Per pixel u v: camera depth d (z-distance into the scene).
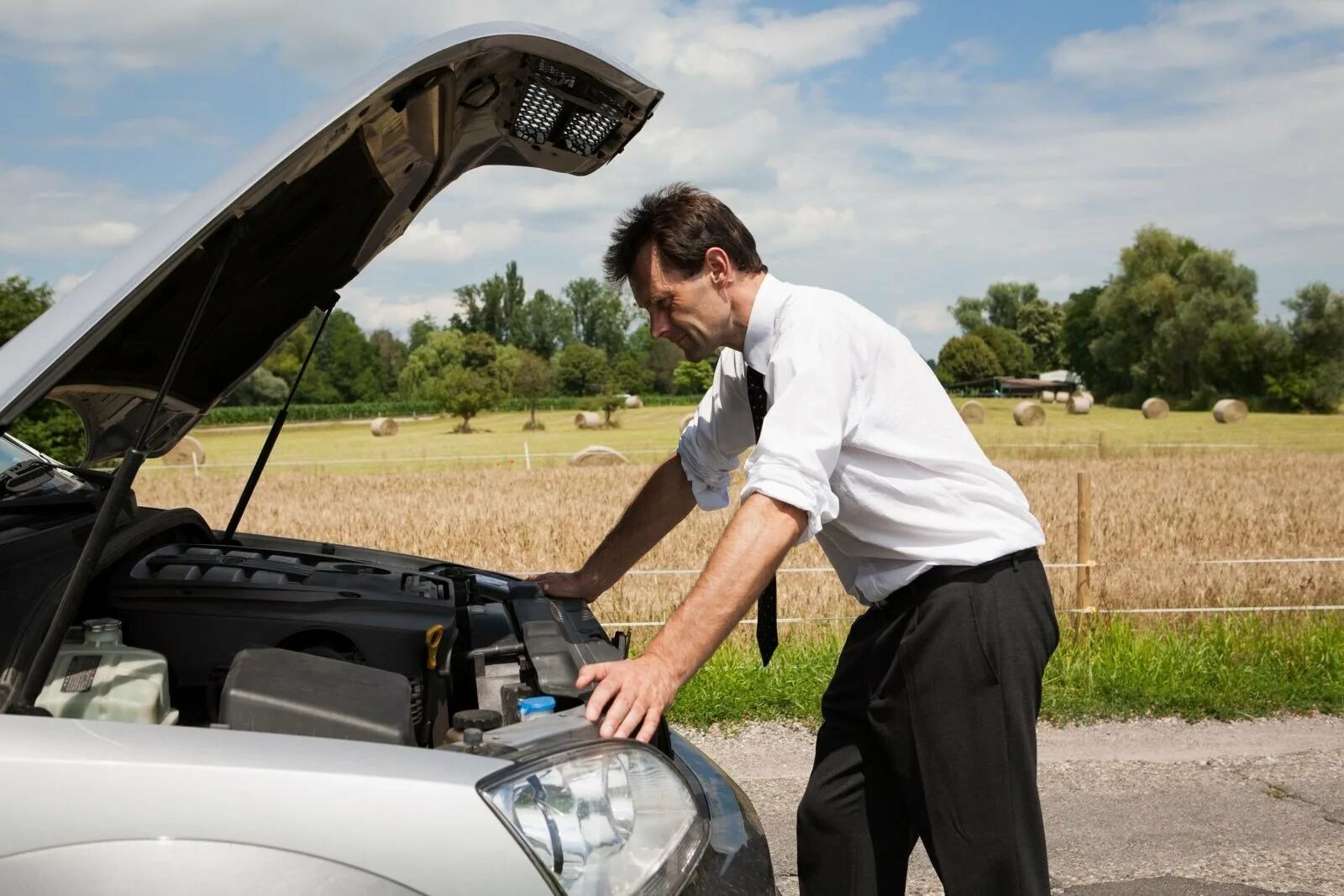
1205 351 78.06
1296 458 27.70
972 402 52.34
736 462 3.01
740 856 1.94
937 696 2.35
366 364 117.19
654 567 10.23
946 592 2.35
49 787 1.50
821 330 2.31
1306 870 3.70
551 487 20.98
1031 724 2.36
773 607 2.73
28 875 1.45
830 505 2.21
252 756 1.56
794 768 4.82
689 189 2.44
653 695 1.97
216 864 1.46
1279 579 8.62
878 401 2.37
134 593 2.31
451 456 37.62
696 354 2.53
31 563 2.05
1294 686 5.84
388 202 2.65
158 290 2.20
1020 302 145.00
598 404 61.28
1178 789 4.55
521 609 2.54
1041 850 2.36
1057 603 7.96
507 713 2.05
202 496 20.78
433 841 1.52
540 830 1.59
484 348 102.19
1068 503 15.25
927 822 2.42
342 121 1.88
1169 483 19.61
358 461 34.53
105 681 1.91
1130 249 89.75
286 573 2.44
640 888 1.70
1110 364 89.38
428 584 2.56
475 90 2.50
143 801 1.49
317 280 2.82
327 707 1.81
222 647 2.25
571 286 136.50
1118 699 5.73
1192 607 7.93
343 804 1.52
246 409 71.81
